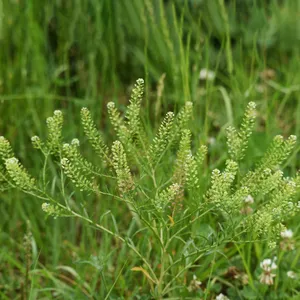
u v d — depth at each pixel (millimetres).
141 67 1337
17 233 1115
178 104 1145
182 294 953
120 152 830
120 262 1008
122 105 1251
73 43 1318
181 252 914
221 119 1245
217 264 984
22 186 831
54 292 1026
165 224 859
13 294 1027
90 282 1029
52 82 1277
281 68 1369
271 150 862
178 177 864
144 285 982
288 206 855
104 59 1244
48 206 846
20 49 1254
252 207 993
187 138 852
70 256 1074
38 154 1162
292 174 1107
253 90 1205
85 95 1274
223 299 959
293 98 1298
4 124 1213
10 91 1211
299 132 1208
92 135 854
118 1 1309
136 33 1332
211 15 1365
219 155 1146
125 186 840
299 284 974
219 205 835
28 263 979
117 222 1093
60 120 850
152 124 1232
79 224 1127
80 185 845
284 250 975
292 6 1410
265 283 951
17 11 1268
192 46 1343
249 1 1387
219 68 1359
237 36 1373
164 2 1344
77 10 1278
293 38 1387
